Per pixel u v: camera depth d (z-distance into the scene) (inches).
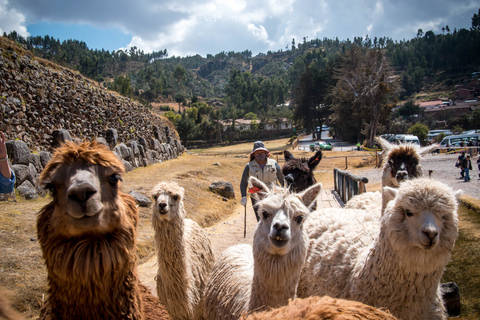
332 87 2501.2
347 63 2255.2
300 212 110.2
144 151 735.7
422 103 4387.3
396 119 2375.7
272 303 109.4
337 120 2309.3
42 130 434.9
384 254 115.0
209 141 3216.0
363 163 1054.4
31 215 277.4
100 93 643.5
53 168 73.2
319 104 2834.6
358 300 123.0
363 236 143.0
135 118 805.2
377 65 1914.4
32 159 363.3
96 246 74.2
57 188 72.4
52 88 479.5
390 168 178.9
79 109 545.3
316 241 157.4
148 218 349.1
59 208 71.7
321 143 1708.9
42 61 499.5
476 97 4490.7
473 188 529.7
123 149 605.9
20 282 178.7
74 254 72.8
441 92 5226.4
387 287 114.7
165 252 162.7
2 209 283.6
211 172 729.0
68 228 70.6
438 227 102.0
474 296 190.5
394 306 113.2
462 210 331.6
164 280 164.6
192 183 555.5
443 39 7696.9
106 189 75.8
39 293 175.6
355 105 2015.3
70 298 76.0
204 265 198.1
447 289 186.7
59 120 480.4
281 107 6240.2
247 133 3528.5
